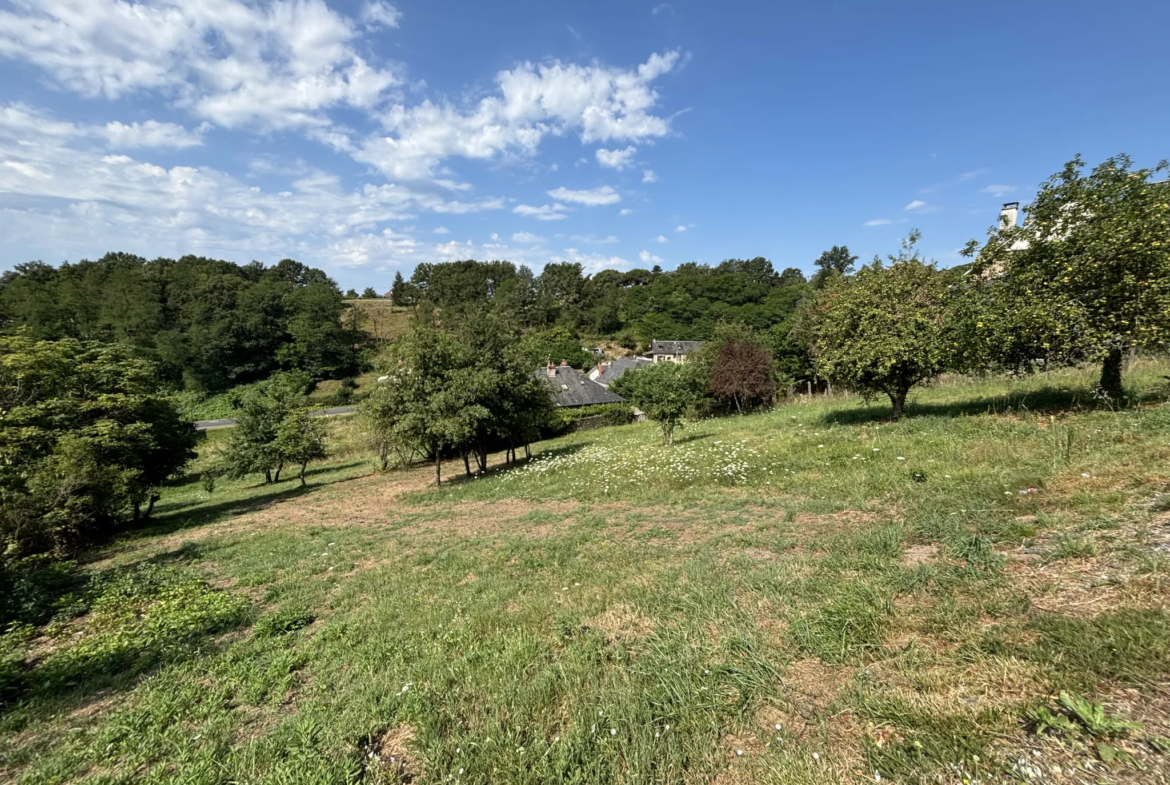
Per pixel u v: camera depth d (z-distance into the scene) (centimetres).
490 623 514
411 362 1680
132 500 1653
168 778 335
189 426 2223
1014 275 932
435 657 454
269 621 592
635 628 462
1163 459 563
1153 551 381
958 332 1019
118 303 6462
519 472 1672
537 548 782
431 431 1564
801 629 398
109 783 342
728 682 354
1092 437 704
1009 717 267
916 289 1177
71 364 1864
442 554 828
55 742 406
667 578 556
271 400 2567
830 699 323
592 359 7681
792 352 3384
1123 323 784
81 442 1411
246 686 452
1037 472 631
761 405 2731
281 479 2877
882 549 529
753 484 964
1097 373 1238
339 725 366
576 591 569
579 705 351
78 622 710
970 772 238
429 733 339
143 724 408
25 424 1598
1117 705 256
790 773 265
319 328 6938
